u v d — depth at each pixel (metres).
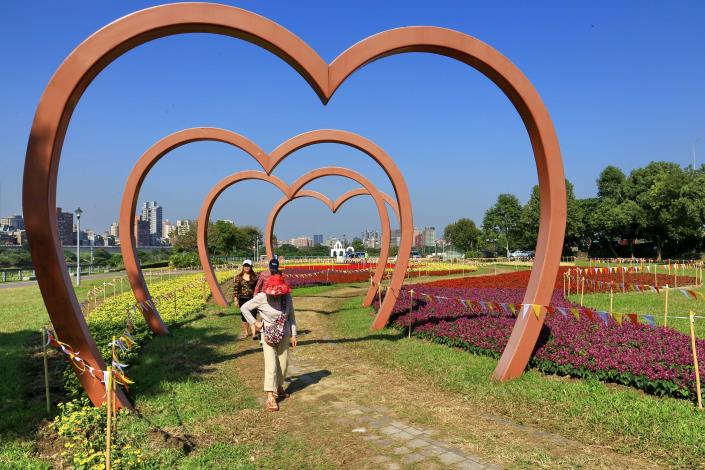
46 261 5.14
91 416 4.75
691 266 27.19
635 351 6.39
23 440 4.66
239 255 57.44
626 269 25.42
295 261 43.97
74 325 5.34
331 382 6.71
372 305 14.03
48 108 5.00
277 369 6.06
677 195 36.28
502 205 51.88
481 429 4.91
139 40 5.29
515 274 24.66
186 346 8.95
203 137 9.89
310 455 4.41
